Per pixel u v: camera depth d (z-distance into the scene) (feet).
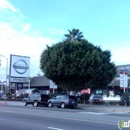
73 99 111.04
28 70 193.26
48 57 123.44
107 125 48.78
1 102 149.28
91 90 144.66
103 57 124.47
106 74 124.47
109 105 123.03
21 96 182.70
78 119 58.95
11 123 50.88
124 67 187.93
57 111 84.69
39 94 119.55
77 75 119.85
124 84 122.01
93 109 103.35
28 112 76.59
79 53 118.32
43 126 47.01
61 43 123.34
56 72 120.47
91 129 43.70
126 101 119.65
